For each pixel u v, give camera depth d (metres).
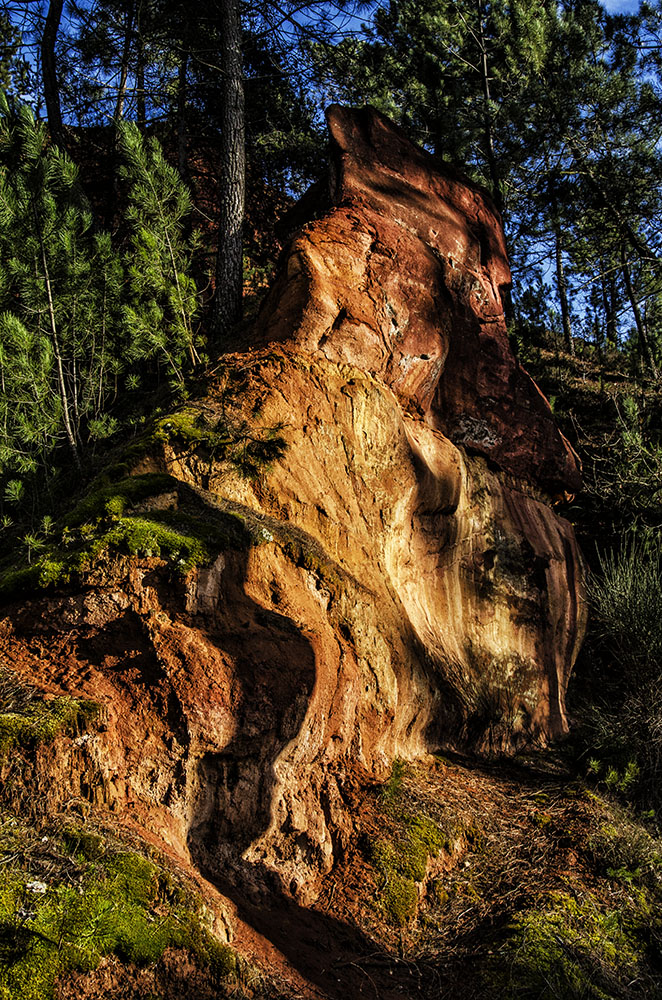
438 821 6.23
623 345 16.67
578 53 15.06
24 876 3.58
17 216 7.57
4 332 7.30
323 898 5.14
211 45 12.52
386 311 8.55
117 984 3.44
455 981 4.97
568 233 15.94
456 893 5.76
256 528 5.86
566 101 14.81
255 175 13.81
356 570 6.94
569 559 10.41
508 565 9.45
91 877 3.72
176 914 3.84
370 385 7.85
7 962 3.26
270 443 6.43
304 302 7.82
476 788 7.17
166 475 5.94
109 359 8.19
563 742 9.08
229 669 4.76
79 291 7.88
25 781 3.98
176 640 4.75
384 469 7.71
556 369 15.94
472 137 15.42
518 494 10.16
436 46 15.02
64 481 7.44
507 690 8.74
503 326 10.44
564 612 10.08
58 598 4.93
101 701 4.51
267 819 4.80
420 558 8.31
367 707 6.23
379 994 4.56
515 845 6.50
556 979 5.02
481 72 15.18
